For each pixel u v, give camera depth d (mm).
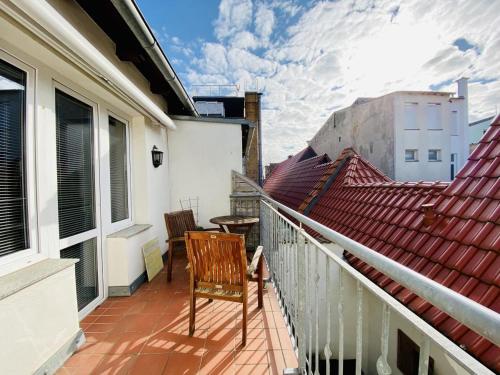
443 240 3006
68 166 2379
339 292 1083
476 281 2336
